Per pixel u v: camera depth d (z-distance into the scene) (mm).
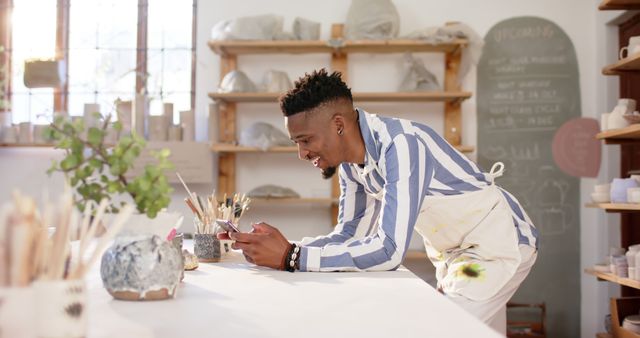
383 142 1629
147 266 1097
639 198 3051
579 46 4223
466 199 1771
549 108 4211
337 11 4266
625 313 3283
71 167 1040
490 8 4250
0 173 4223
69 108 4395
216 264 1714
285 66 4258
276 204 4230
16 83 4402
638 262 3031
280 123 4258
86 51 4418
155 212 1113
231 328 888
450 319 952
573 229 4176
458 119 4141
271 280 1384
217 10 4316
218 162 4207
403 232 1529
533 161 4199
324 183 4223
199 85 4297
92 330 874
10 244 701
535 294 4168
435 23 4246
